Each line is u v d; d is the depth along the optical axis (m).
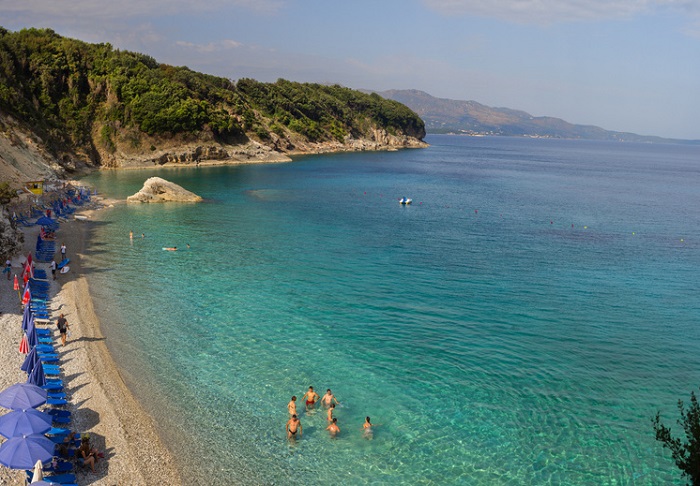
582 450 21.62
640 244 61.47
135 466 19.66
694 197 113.94
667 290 43.03
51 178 88.62
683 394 26.30
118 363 27.67
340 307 36.84
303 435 22.19
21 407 19.97
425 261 50.19
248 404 24.34
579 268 49.41
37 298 35.75
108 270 44.31
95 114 132.38
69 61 132.00
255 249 53.28
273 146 178.00
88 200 78.25
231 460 20.42
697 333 33.97
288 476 19.64
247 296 38.78
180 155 138.25
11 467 17.06
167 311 35.38
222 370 27.41
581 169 199.38
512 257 53.06
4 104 105.31
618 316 36.62
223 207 78.62
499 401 25.14
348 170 146.38
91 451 19.62
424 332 32.88
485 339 32.12
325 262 48.78
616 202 100.75
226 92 171.50
